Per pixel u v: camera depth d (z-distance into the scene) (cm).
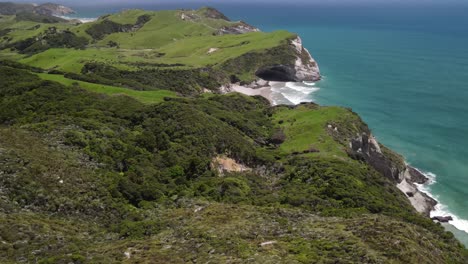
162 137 6562
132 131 6719
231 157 6894
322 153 7275
